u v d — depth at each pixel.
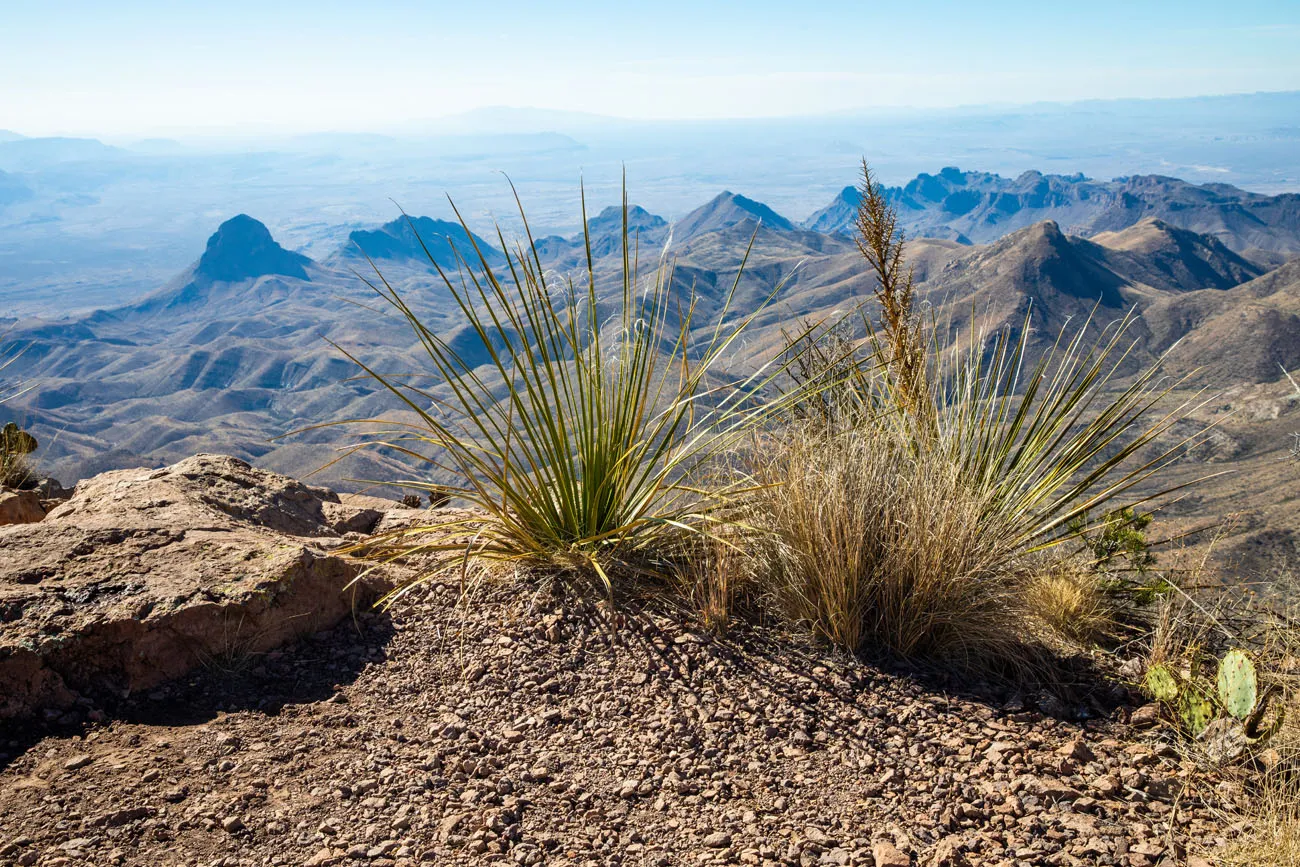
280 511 4.28
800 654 3.08
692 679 2.91
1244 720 2.44
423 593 3.53
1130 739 2.61
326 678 2.91
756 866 2.00
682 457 3.66
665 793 2.32
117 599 2.87
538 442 3.63
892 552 3.10
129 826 2.05
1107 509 3.63
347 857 1.99
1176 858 2.00
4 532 3.35
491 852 2.04
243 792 2.22
